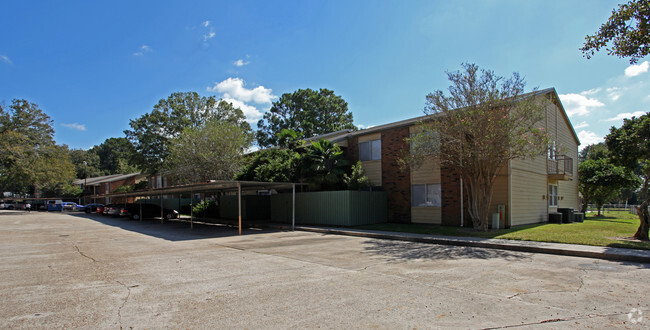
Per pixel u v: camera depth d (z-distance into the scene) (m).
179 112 41.25
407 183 19.98
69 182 71.19
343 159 21.97
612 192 28.81
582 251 10.19
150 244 13.83
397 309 5.45
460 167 15.62
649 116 14.71
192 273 8.29
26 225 25.09
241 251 11.73
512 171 17.16
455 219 17.95
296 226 19.45
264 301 5.95
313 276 7.79
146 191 25.50
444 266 8.84
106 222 27.73
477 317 5.06
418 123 16.70
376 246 12.59
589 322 4.83
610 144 16.23
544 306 5.54
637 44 10.61
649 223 12.85
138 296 6.35
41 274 8.36
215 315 5.27
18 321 5.10
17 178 46.25
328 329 4.66
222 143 27.73
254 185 19.52
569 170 24.28
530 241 12.32
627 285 6.83
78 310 5.58
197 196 38.81
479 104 14.12
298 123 53.88
